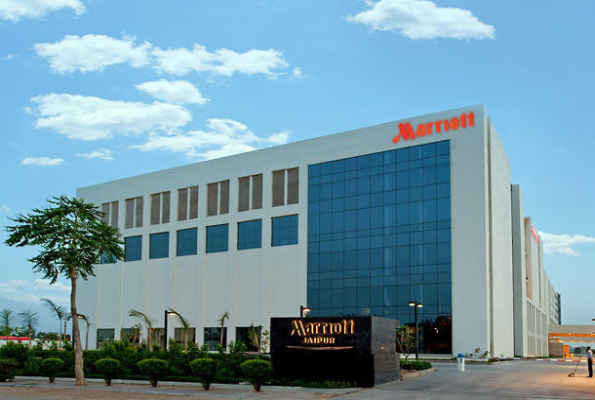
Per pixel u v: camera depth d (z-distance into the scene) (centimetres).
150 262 8750
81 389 3284
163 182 8794
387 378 3272
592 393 2811
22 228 3684
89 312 9231
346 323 3138
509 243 7712
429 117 6650
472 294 6119
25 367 4359
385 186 6819
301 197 7400
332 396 2766
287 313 7300
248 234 7844
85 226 3847
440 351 6197
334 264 7019
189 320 8156
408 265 6525
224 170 8188
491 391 2916
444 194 6431
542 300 12394
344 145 7175
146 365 3416
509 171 7988
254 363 3039
